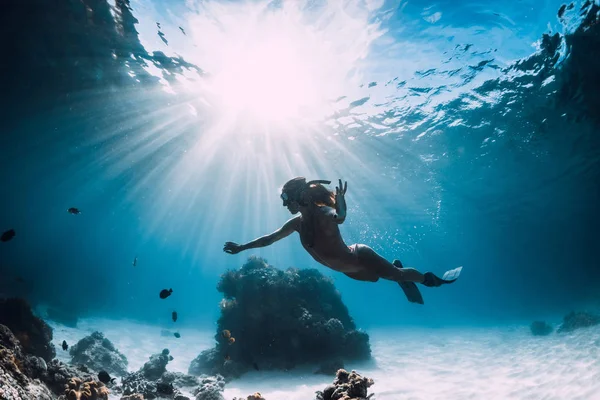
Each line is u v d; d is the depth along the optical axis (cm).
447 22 1527
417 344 1934
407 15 1494
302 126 2291
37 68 1706
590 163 2705
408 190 3300
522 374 981
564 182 3138
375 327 3331
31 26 1453
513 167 2753
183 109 2150
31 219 4709
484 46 1652
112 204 4841
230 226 6831
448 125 2206
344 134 2347
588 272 8644
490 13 1483
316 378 1053
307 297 1352
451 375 1096
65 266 4534
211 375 1096
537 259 8750
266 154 2745
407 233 6025
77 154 2836
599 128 2100
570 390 748
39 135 2450
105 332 2031
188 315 4609
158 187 4016
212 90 1977
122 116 2206
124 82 1859
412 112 2117
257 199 4397
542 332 1844
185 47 1669
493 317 3941
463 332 2448
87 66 1706
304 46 1673
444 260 10688
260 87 1952
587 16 1389
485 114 2070
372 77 1842
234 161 3000
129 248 9850
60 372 640
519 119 2064
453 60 1736
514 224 5000
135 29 1543
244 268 1454
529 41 1631
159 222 6550
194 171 3362
